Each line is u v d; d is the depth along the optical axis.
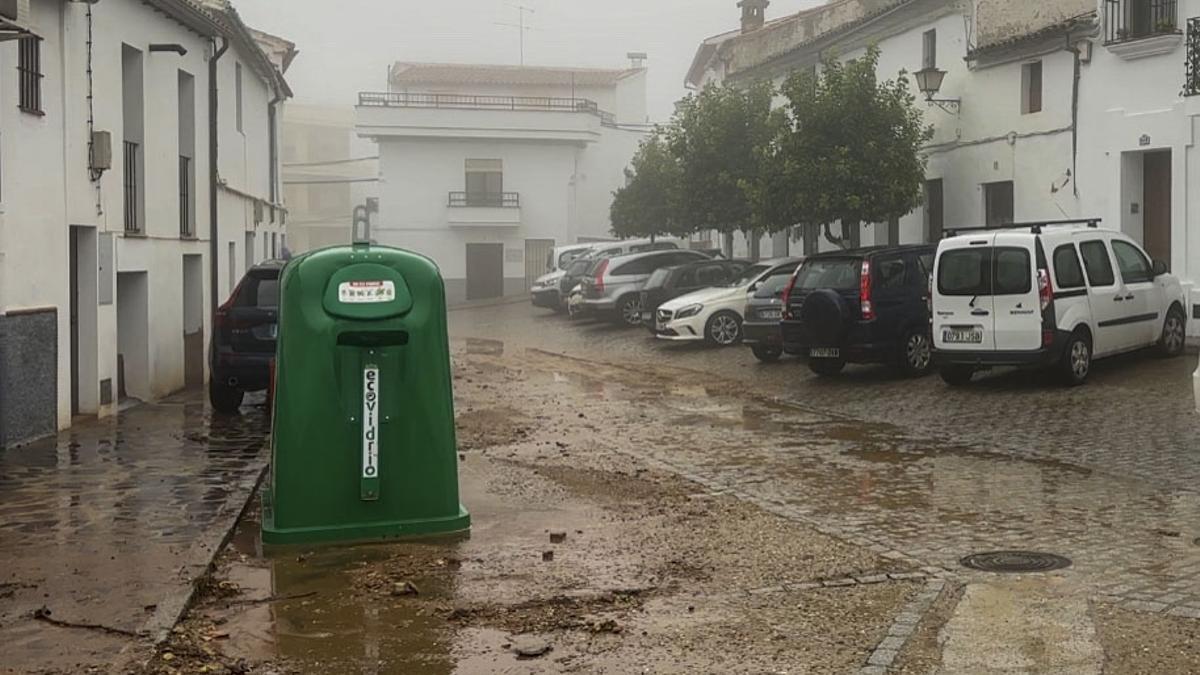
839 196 22.50
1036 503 8.91
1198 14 17.86
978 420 13.09
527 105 58.06
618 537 8.09
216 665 5.56
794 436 12.70
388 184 53.84
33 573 7.03
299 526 7.84
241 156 23.38
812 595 6.61
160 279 16.94
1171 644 5.59
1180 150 18.27
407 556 7.54
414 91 65.19
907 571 7.06
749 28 47.06
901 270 16.91
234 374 14.24
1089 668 5.29
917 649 5.62
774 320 19.75
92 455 11.30
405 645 5.86
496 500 9.38
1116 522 8.20
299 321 7.81
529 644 5.82
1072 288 14.67
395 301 7.88
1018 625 5.94
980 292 14.78
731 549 7.71
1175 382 14.54
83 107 13.63
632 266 30.17
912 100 23.17
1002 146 22.66
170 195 17.42
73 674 5.36
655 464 11.09
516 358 23.81
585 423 14.05
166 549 7.57
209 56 19.72
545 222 54.88
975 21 23.33
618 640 5.88
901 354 16.80
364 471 7.86
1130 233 19.50
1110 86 19.61
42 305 12.46
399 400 7.95
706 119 27.78
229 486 9.68
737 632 5.96
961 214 24.17
